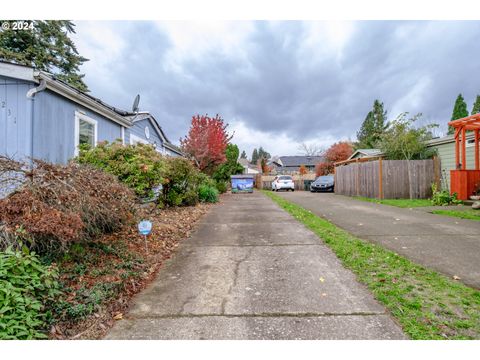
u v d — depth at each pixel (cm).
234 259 416
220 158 1797
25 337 214
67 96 684
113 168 597
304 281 336
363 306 274
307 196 1574
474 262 386
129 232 505
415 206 963
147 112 1205
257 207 1043
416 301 276
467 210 838
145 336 235
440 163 1195
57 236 293
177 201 927
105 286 301
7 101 582
